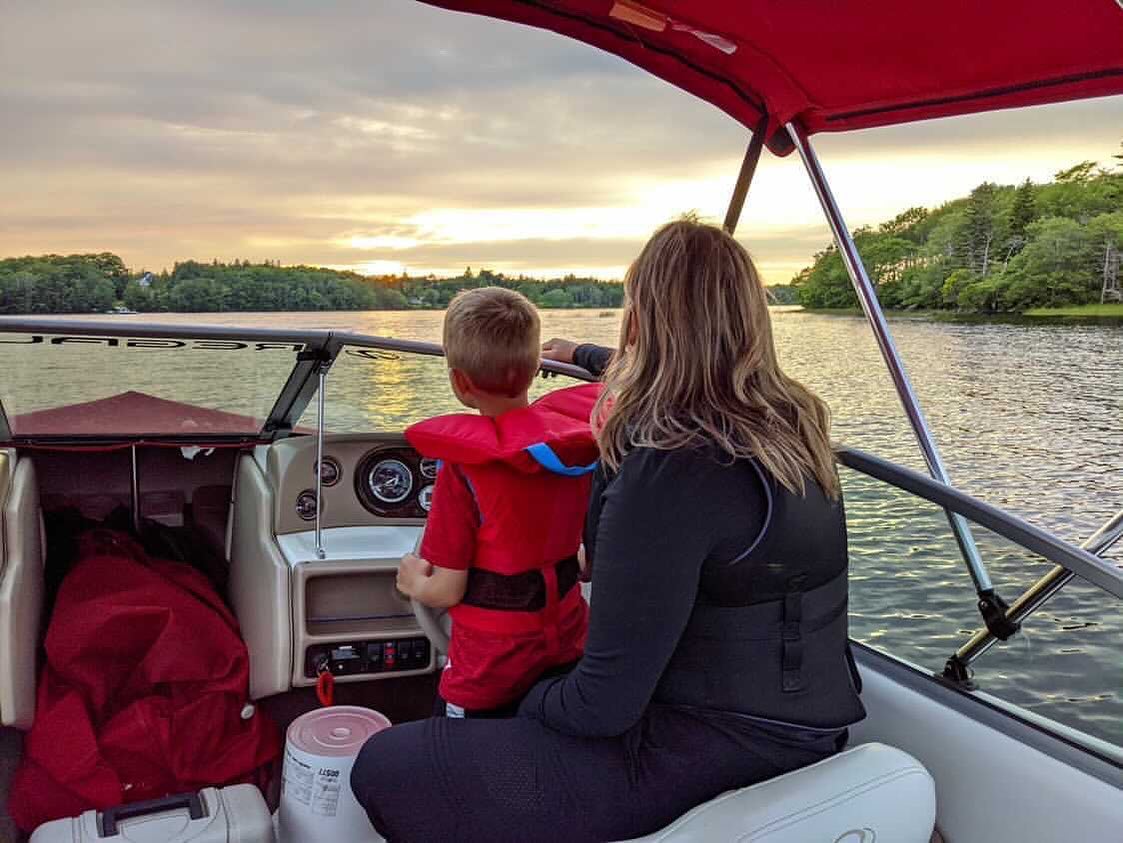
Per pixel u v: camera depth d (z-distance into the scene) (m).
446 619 1.67
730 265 1.23
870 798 1.22
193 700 2.03
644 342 1.25
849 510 1.70
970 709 1.60
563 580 1.51
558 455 1.40
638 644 1.15
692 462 1.15
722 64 2.37
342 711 1.87
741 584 1.18
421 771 1.28
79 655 1.98
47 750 1.84
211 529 2.70
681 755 1.22
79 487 2.58
